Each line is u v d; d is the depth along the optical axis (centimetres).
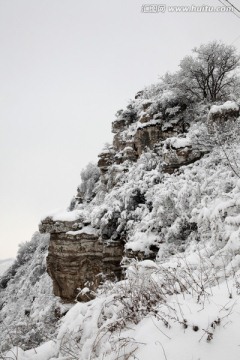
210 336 181
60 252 1216
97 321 243
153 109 1609
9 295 3014
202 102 1571
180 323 196
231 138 1028
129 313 245
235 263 298
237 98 1634
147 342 196
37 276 2553
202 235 572
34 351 268
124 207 1127
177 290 266
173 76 1741
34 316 1534
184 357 173
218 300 219
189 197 796
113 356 201
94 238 1166
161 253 778
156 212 907
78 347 234
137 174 1263
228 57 1550
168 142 1224
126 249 898
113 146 2044
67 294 1204
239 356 165
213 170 864
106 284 308
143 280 271
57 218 1241
